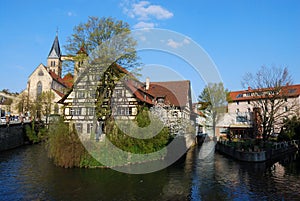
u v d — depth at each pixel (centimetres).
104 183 1535
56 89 6272
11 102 5259
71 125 2058
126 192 1366
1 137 2984
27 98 4981
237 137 4416
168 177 1731
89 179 1620
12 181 1558
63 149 1964
